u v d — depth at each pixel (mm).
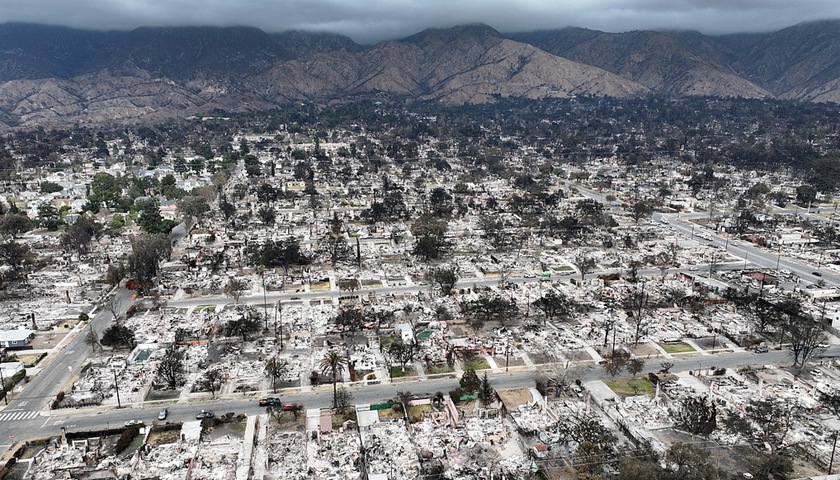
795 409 142875
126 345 180125
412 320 199375
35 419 140375
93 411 143625
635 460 114938
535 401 146500
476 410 143375
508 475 118000
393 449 127750
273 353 175125
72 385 156000
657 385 150125
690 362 170125
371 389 154625
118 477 119000
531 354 175000
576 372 163625
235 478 118188
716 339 185875
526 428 134625
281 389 154250
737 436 130625
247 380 158875
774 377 160500
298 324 196375
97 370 164000
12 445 130000
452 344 179375
